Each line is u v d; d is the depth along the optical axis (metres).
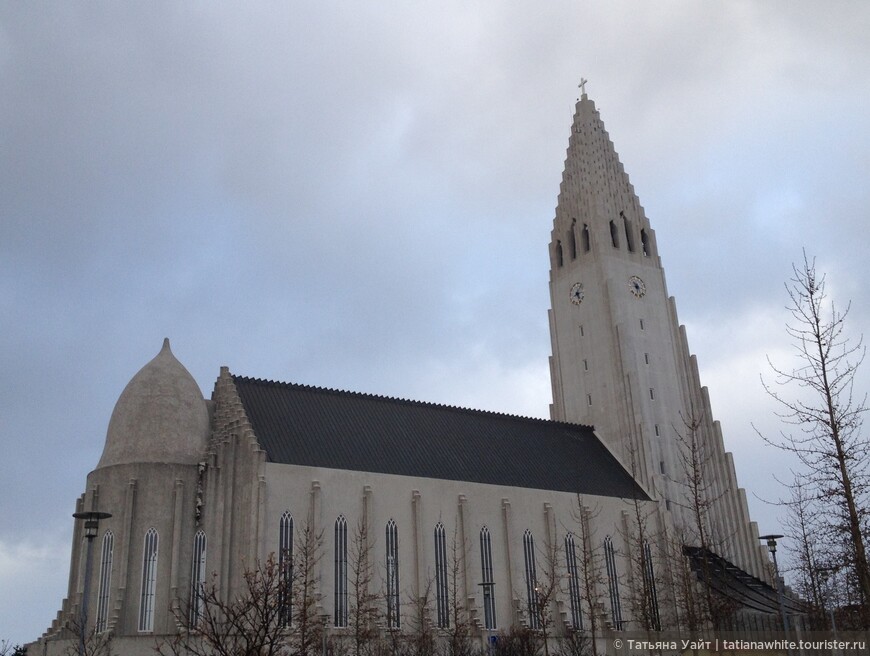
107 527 78.56
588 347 124.50
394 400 100.06
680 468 115.38
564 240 132.62
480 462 96.69
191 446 82.56
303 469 80.06
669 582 80.38
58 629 79.56
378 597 75.31
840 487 39.47
